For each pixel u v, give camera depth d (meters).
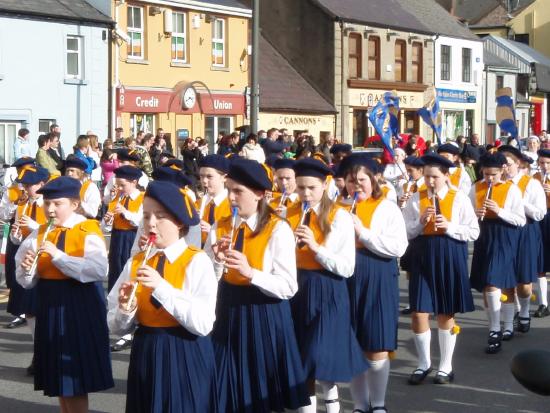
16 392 8.27
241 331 5.91
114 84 27.91
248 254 5.88
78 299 6.64
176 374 5.25
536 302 12.55
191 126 31.03
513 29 60.41
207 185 8.51
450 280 8.37
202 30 31.38
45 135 17.77
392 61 41.31
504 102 15.55
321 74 38.22
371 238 7.07
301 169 6.52
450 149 12.70
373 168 7.28
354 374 6.46
